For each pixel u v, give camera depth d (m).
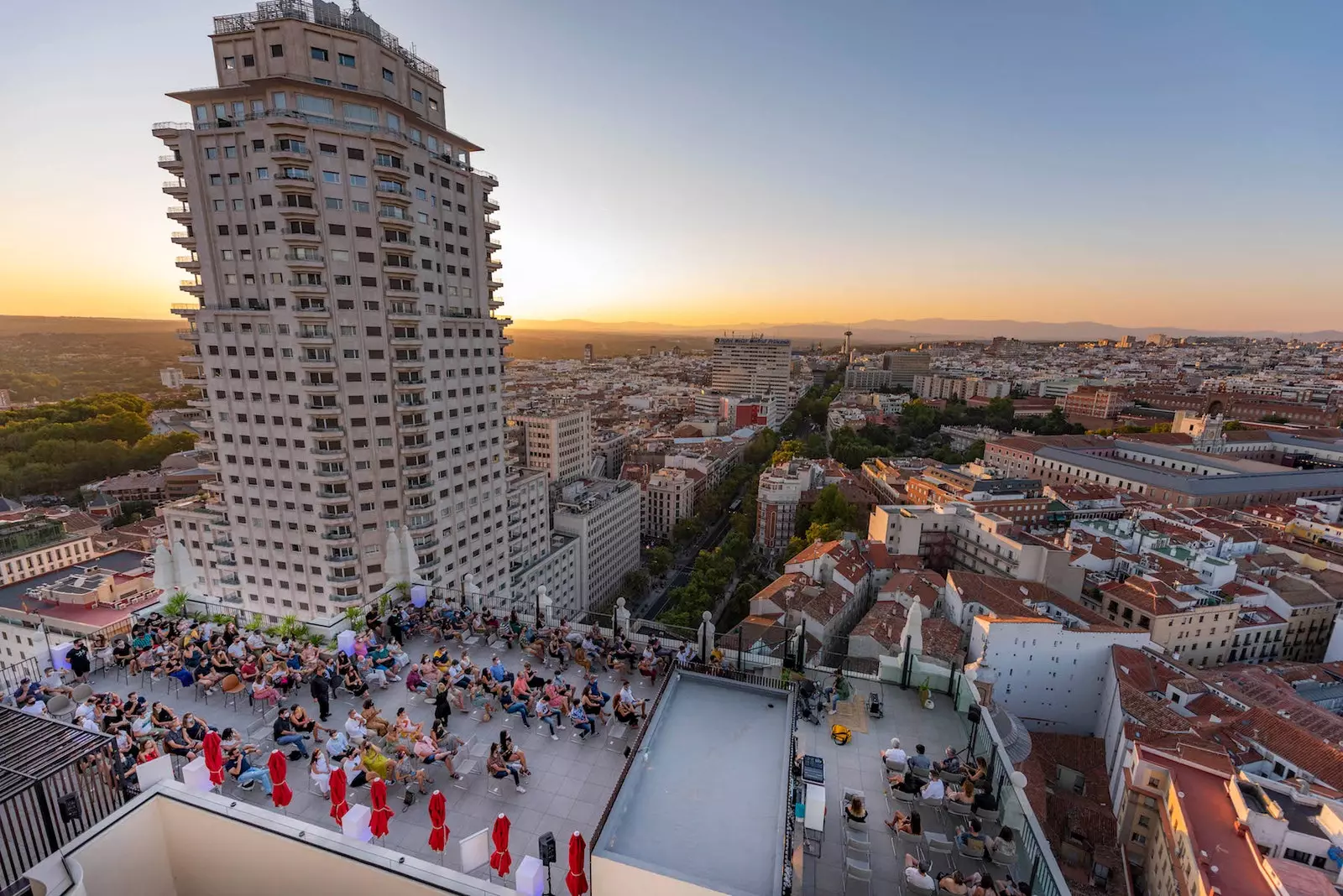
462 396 106.19
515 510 126.12
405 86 93.19
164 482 194.38
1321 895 43.75
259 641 35.81
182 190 88.44
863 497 180.00
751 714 23.45
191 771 20.81
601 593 159.38
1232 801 54.28
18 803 18.53
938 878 20.70
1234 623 100.94
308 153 84.00
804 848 21.20
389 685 32.06
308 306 88.94
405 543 41.44
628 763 19.69
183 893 21.34
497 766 24.33
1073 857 62.09
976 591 98.12
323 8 85.81
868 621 89.75
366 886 18.56
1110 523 142.88
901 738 28.17
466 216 104.50
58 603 96.50
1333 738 69.06
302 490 94.50
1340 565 119.88
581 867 17.48
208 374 94.62
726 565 148.00
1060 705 88.56
